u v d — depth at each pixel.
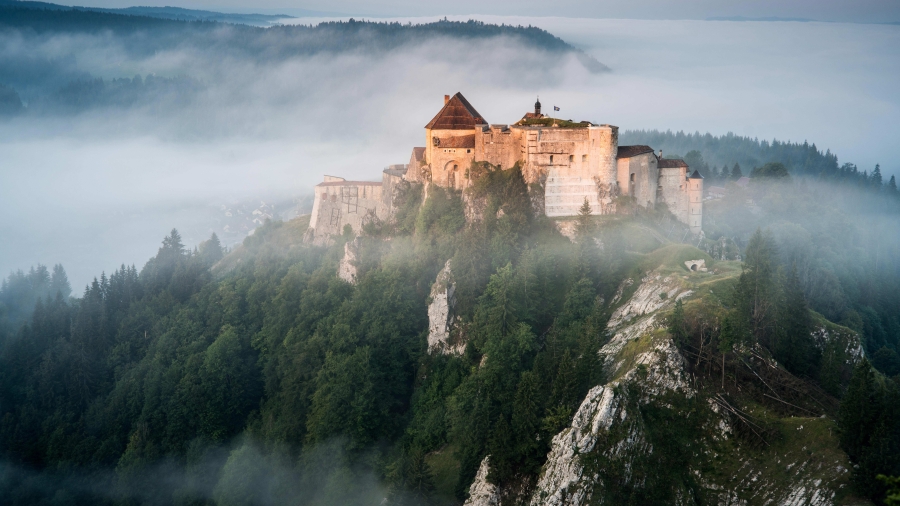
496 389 156.38
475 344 171.00
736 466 123.12
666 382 131.62
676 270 164.75
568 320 167.62
